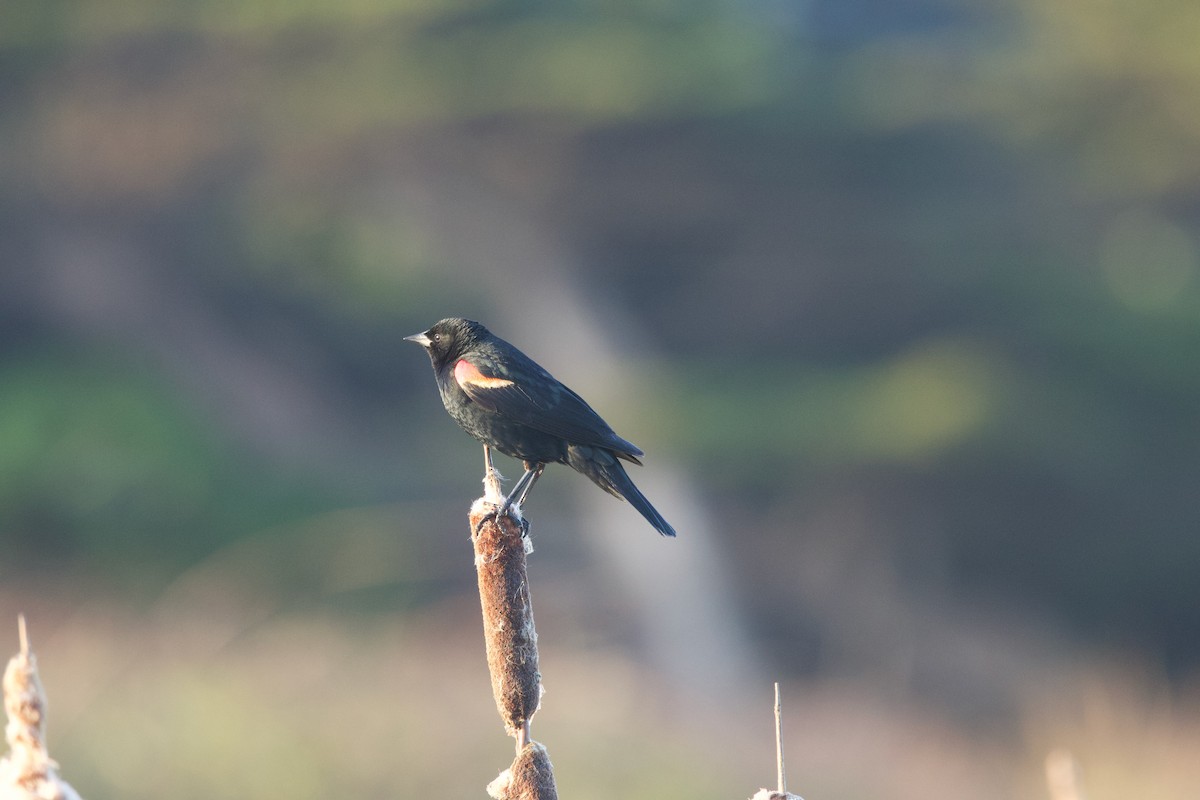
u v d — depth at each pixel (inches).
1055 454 927.0
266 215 1043.9
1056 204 1064.8
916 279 1020.5
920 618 893.2
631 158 1035.3
